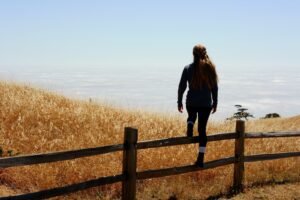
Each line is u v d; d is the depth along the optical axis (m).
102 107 12.19
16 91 13.16
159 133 10.82
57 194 6.32
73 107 12.20
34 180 7.86
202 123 7.69
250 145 11.12
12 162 5.84
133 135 6.98
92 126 10.50
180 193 7.87
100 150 6.68
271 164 9.66
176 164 8.84
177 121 12.20
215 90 7.59
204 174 8.84
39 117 10.83
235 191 8.21
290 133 9.13
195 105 7.59
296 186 8.66
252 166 9.45
